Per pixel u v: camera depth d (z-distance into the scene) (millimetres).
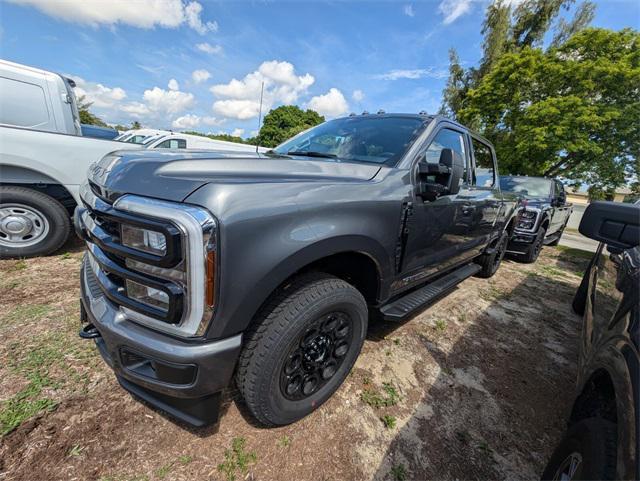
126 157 1513
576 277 5355
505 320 3297
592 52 12984
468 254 3387
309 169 1671
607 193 14734
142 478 1356
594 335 1524
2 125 3125
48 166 3305
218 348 1213
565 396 2193
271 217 1262
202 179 1243
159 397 1388
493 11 18438
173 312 1147
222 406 1781
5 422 1527
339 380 1880
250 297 1230
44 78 3832
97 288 1520
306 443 1606
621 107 12242
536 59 13633
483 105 15266
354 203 1606
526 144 12523
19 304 2555
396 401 1956
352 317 1810
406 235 2018
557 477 1252
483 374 2334
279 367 1476
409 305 2379
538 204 5637
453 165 1949
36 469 1342
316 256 1437
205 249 1112
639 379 913
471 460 1621
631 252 1346
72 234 4352
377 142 2301
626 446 875
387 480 1470
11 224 3316
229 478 1398
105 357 1418
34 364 1925
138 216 1186
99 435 1523
